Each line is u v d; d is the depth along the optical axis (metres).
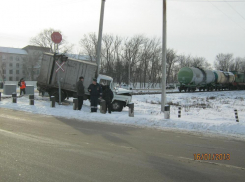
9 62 92.94
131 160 5.38
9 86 23.62
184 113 15.98
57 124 9.62
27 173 4.45
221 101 27.80
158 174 4.59
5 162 5.00
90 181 4.16
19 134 7.55
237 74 57.41
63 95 17.80
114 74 60.12
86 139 7.22
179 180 4.34
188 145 6.91
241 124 9.59
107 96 13.12
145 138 7.64
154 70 70.62
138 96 29.59
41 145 6.36
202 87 46.47
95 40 59.44
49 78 17.91
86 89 17.23
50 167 4.78
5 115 11.55
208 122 10.18
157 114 14.20
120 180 4.24
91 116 11.66
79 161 5.19
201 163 5.34
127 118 11.05
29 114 12.12
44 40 64.81
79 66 17.44
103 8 17.20
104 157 5.53
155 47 67.44
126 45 61.47
